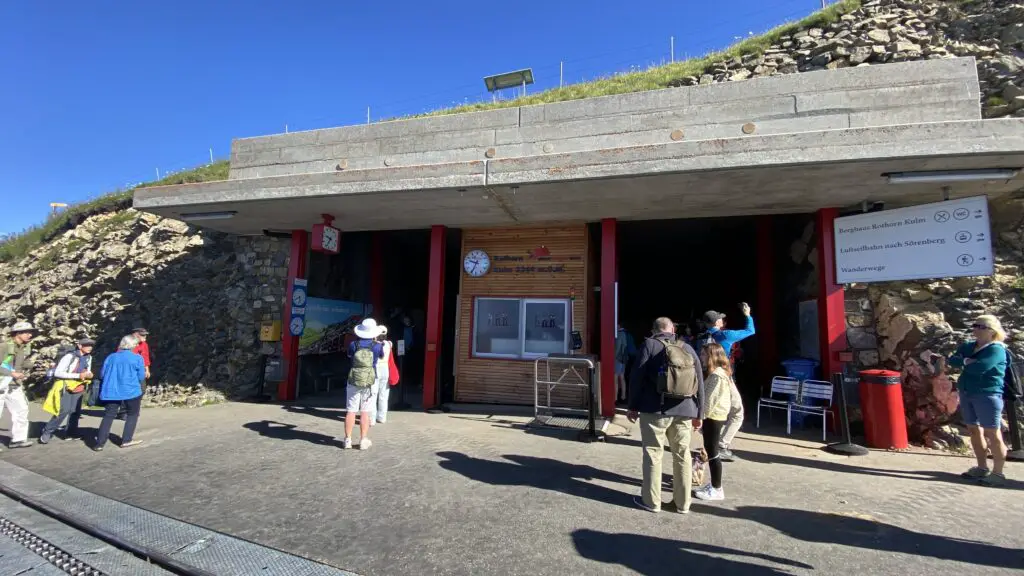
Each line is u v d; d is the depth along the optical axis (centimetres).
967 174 616
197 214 919
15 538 421
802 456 623
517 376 946
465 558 362
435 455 616
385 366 802
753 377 1118
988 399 512
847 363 761
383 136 862
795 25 1193
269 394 1050
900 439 654
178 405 994
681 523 420
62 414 730
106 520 438
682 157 629
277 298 1111
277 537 399
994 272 687
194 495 494
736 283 1269
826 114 680
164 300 1291
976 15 965
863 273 735
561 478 531
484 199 784
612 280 859
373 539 393
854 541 387
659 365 448
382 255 1321
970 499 475
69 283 1488
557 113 791
